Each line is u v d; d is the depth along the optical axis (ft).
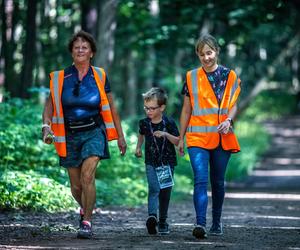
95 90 50.39
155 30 142.92
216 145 51.90
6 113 86.43
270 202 97.14
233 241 49.65
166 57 195.62
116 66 222.89
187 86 52.54
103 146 50.06
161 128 53.57
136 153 54.44
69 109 50.08
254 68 300.40
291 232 56.85
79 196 52.39
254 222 66.59
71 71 50.78
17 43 146.72
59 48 159.43
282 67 368.07
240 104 240.94
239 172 160.86
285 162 200.13
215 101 51.88
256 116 338.34
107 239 49.29
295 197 108.88
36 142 81.82
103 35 118.73
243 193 117.70
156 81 208.03
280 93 369.30
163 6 143.43
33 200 67.00
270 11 138.10
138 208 78.28
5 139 77.15
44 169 78.28
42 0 152.66
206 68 52.19
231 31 144.97
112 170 92.73
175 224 62.85
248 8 136.77
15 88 127.44
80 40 50.31
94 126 50.24
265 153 221.87
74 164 50.29
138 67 231.09
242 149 188.44
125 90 216.74
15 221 59.16
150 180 53.16
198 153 51.60
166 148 53.42
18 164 79.30
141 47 155.63
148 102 53.01
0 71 149.48
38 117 87.30
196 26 144.77
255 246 46.80
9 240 48.26
